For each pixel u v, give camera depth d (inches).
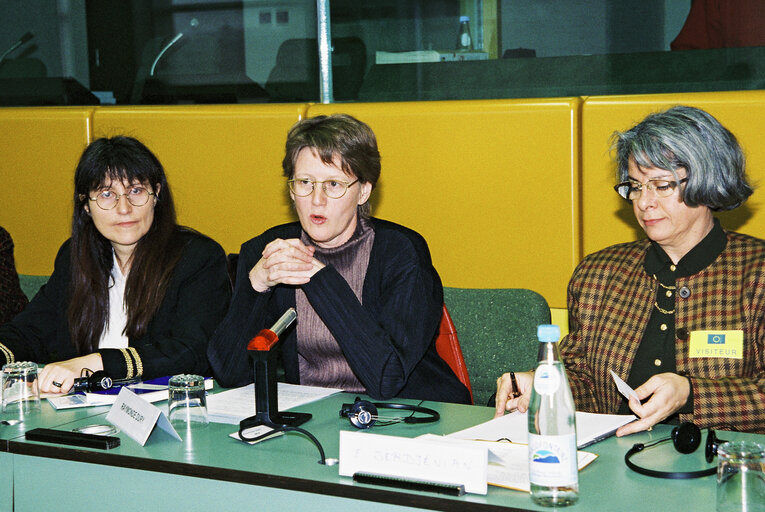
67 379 73.4
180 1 126.2
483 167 107.7
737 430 60.5
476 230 108.8
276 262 72.2
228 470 50.8
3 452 58.2
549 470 44.0
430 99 116.6
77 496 55.9
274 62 123.4
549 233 105.7
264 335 59.8
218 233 121.5
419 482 46.5
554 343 46.9
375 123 112.0
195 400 61.8
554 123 104.2
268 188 118.1
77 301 88.1
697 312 68.2
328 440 57.4
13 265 111.2
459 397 77.6
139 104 130.1
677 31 104.7
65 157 127.8
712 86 103.8
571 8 108.5
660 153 66.2
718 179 65.6
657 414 57.7
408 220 112.0
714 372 66.1
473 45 113.5
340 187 73.9
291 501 49.1
